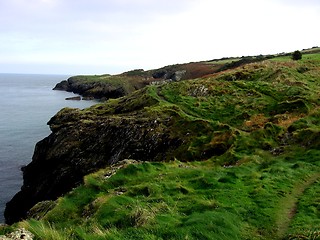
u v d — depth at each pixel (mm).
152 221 14438
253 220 15148
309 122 35438
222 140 35969
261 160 27719
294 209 16500
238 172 23125
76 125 56750
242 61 107812
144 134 46000
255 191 18609
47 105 147875
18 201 49000
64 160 51469
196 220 14133
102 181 23750
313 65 70062
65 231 15047
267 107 46406
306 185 20250
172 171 24328
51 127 62812
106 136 50750
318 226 13578
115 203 18312
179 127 44438
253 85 57188
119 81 172750
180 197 18516
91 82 190125
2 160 66938
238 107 48500
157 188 20203
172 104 54062
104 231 13781
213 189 19547
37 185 51875
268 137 33375
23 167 62375
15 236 12883
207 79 65938
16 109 136875
